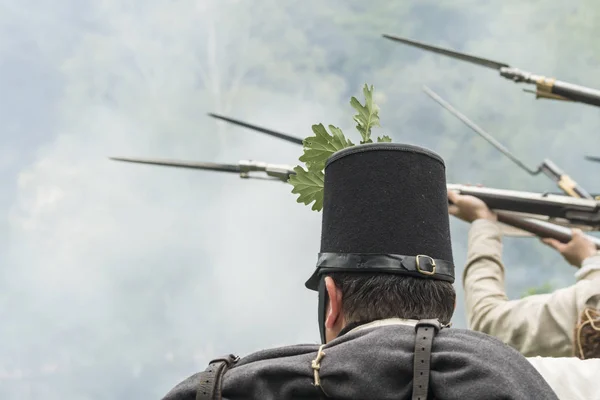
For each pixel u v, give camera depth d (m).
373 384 2.11
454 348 2.13
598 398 2.51
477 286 3.79
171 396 2.23
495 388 2.05
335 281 2.30
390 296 2.25
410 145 2.33
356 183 2.32
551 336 3.37
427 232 2.30
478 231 4.05
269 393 2.17
